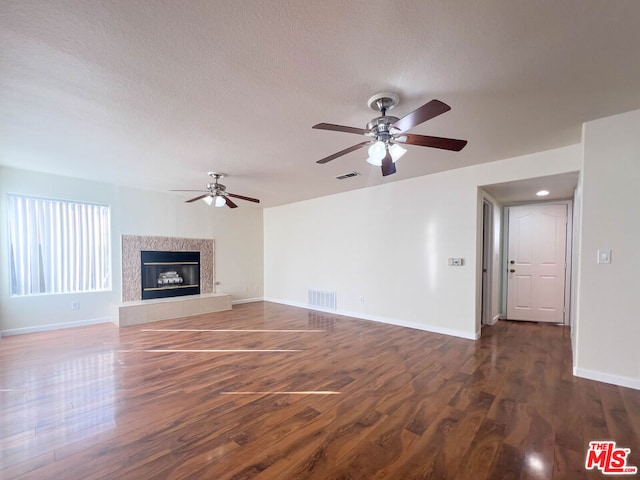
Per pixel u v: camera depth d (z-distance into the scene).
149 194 5.37
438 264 4.21
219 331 4.32
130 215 5.15
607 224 2.53
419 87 2.01
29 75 1.86
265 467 1.60
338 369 2.92
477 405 2.22
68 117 2.44
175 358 3.23
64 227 4.55
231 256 6.58
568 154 3.15
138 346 3.63
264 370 2.90
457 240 4.03
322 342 3.79
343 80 1.93
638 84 1.96
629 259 2.45
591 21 1.42
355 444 1.79
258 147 3.13
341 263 5.52
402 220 4.62
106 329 4.42
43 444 1.79
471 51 1.65
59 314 4.45
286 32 1.50
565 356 3.25
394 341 3.82
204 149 3.20
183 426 1.98
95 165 3.83
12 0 1.28
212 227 6.27
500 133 2.78
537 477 1.52
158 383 2.62
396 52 1.66
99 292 4.82
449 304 4.10
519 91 2.06
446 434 1.88
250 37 1.54
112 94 2.10
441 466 1.60
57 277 4.49
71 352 3.41
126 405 2.24
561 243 4.67
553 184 3.70
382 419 2.05
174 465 1.62
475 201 3.86
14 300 4.11
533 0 1.31
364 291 5.14
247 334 4.16
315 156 3.43
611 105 2.27
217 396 2.38
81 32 1.49
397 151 2.17
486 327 4.50
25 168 4.02
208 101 2.19
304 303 6.25
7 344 3.71
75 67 1.78
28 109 2.30
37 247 4.32
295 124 2.57
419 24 1.45
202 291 6.07
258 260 7.11
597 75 1.86
